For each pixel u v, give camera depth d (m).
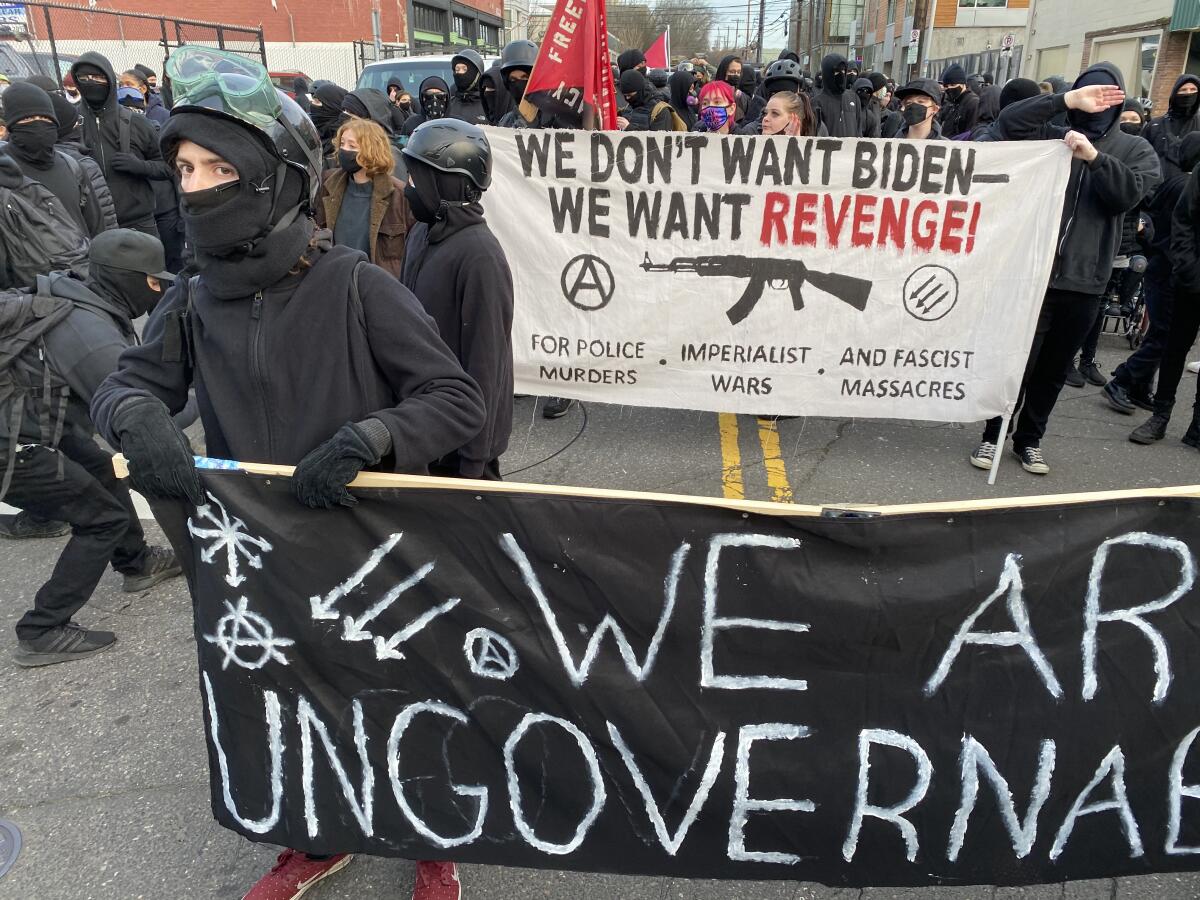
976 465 4.77
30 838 2.35
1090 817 1.79
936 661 1.72
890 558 1.68
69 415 3.10
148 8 23.30
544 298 4.60
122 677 3.04
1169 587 1.69
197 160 1.52
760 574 1.69
